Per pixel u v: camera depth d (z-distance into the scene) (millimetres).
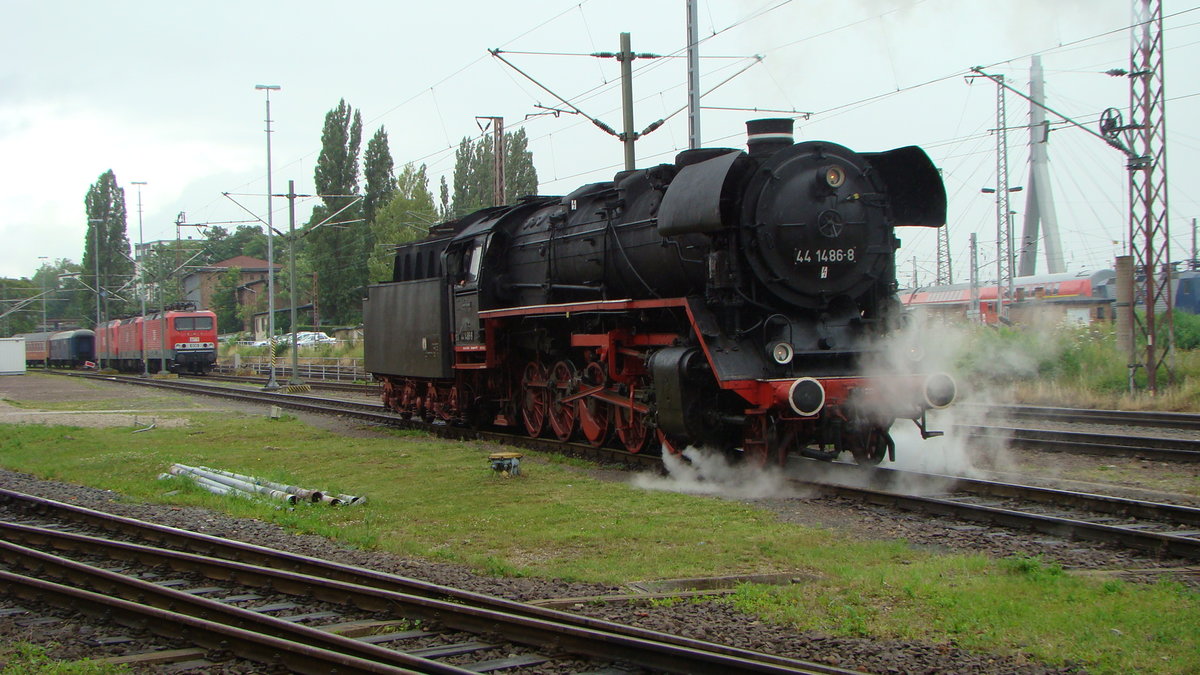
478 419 19453
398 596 6691
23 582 7359
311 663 5625
